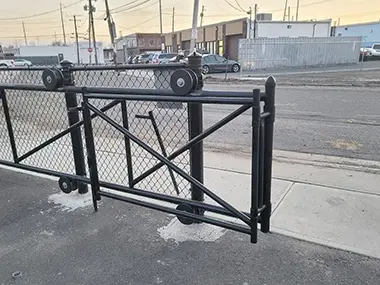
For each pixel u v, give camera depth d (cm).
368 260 203
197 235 238
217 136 520
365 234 229
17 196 313
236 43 3095
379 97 873
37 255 222
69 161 406
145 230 248
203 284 190
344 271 195
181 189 312
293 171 347
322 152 422
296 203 275
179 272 200
